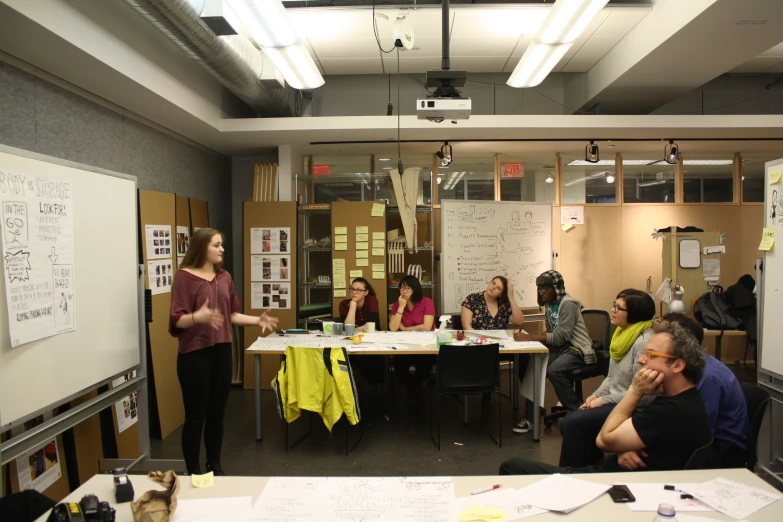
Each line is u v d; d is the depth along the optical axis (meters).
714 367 2.11
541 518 1.33
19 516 1.52
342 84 5.20
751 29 3.18
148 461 2.94
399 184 4.95
